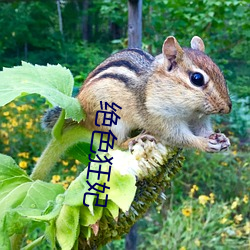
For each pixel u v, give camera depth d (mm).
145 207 111
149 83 147
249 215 402
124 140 145
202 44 159
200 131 149
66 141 131
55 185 118
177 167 117
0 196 114
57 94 114
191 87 141
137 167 103
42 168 128
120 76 147
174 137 144
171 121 145
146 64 154
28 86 112
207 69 141
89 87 144
